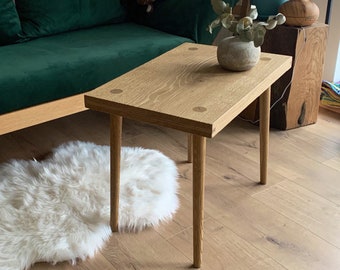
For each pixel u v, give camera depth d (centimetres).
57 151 175
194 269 121
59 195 144
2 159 176
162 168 162
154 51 184
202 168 109
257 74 128
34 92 154
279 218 141
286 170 168
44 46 183
